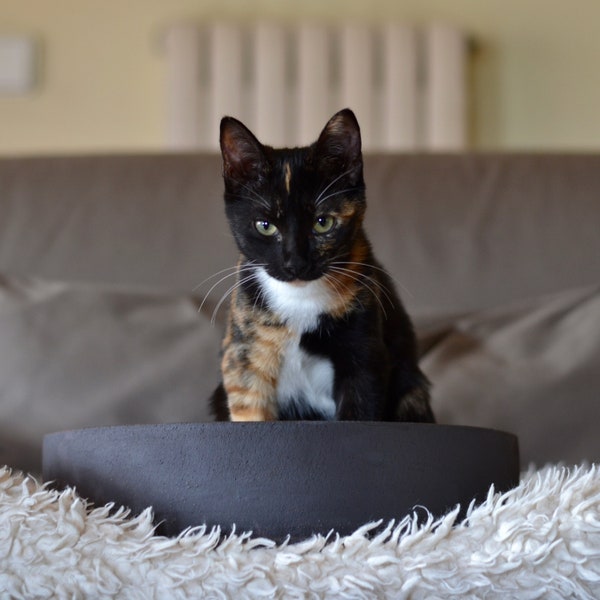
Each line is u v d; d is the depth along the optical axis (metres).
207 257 1.89
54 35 3.15
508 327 1.73
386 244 1.87
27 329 1.69
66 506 1.00
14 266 1.90
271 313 1.32
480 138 3.16
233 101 3.01
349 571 0.93
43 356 1.67
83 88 3.14
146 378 1.65
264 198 1.32
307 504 0.95
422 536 0.96
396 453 0.96
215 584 0.92
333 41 3.07
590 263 1.84
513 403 1.62
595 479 1.06
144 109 3.14
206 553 0.94
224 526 0.96
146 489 0.98
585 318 1.70
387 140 3.01
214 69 3.02
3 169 2.01
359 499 0.95
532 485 1.09
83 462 1.02
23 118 3.12
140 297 1.77
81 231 1.93
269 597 0.91
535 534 0.97
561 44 3.18
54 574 0.94
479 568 0.94
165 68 3.15
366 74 3.02
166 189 1.96
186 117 2.99
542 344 1.69
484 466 1.02
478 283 1.84
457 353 1.69
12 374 1.65
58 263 1.90
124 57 3.16
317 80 3.02
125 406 1.63
